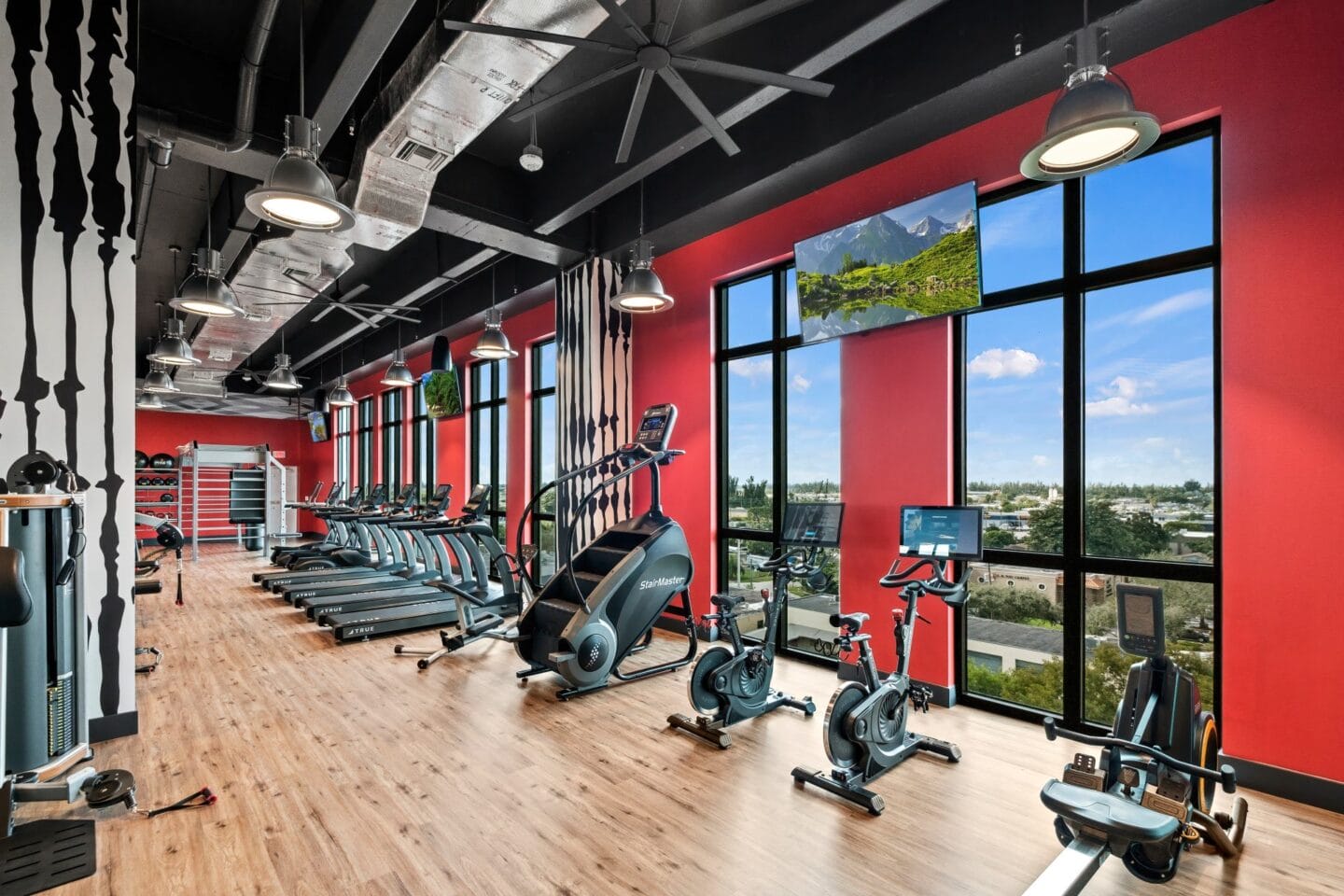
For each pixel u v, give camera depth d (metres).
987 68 3.32
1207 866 2.39
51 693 2.88
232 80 4.33
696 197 5.04
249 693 4.27
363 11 3.28
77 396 3.46
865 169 4.46
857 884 2.28
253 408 15.77
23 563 2.81
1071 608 3.69
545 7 2.90
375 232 5.12
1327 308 2.78
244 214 5.32
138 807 2.77
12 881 2.27
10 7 3.34
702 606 5.71
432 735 3.57
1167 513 3.40
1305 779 2.79
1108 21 3.00
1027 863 2.40
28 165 3.36
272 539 13.15
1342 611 2.72
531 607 4.64
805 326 4.80
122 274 3.59
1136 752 2.28
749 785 3.01
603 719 3.83
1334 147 2.77
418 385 11.56
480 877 2.32
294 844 2.52
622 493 6.36
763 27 3.70
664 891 2.24
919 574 4.22
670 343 6.11
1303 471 2.83
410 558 8.19
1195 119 3.21
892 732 3.15
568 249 5.88
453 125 3.81
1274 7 2.93
